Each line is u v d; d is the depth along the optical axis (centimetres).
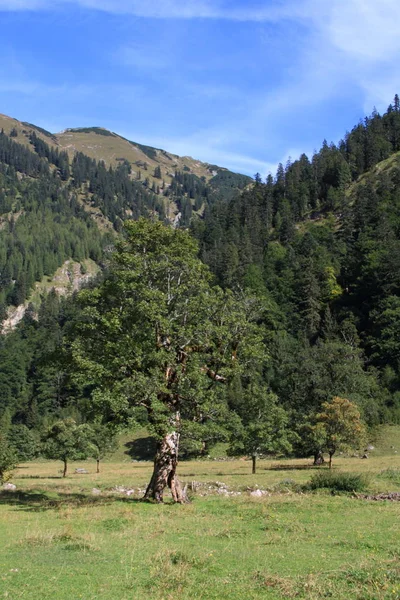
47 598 905
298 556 1227
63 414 10506
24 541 1389
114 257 2648
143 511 2091
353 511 2006
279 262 13700
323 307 12012
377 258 11431
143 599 902
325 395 6406
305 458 6950
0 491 3038
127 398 2322
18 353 13712
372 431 7219
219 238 16162
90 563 1160
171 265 2578
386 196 15200
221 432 2558
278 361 8744
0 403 12181
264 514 1931
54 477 5106
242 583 995
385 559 1173
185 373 2473
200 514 2002
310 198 18662
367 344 10194
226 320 2566
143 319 2512
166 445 2483
